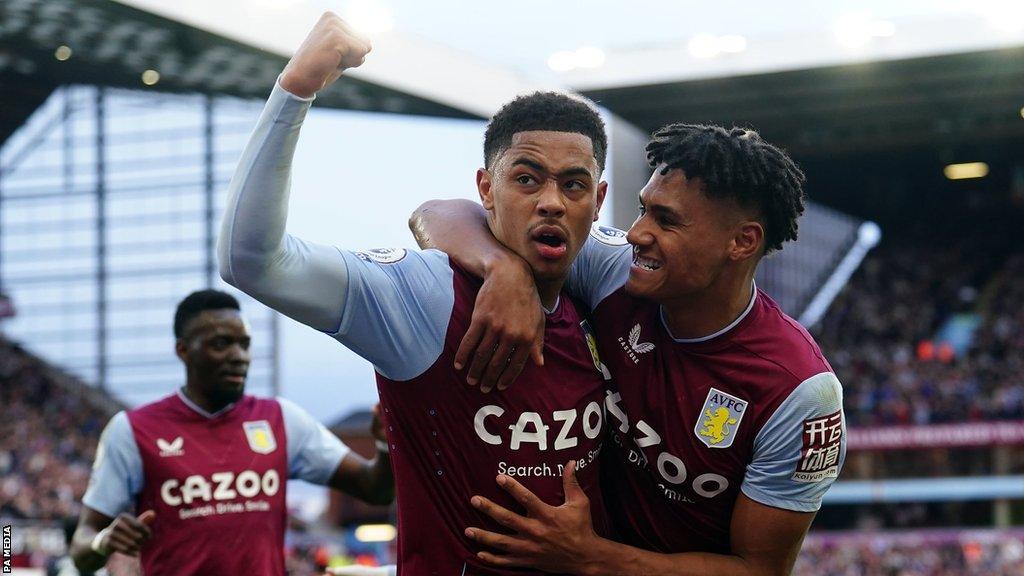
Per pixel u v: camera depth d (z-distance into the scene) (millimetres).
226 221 2137
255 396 4449
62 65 19828
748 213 2521
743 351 2568
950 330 27484
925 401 23844
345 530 23750
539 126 2342
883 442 23141
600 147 2426
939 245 31297
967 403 23391
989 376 24438
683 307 2561
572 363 2479
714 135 2508
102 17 14234
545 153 2320
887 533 22469
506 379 2322
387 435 2547
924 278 29969
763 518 2592
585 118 2381
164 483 4133
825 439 2561
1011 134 22203
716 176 2455
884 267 30906
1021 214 30750
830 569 21750
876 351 27188
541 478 2406
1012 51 16516
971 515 23391
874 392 24844
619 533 2785
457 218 2584
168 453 4156
